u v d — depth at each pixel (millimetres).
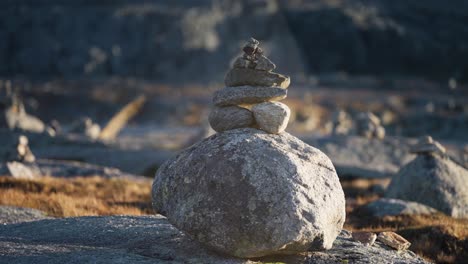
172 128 107000
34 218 21484
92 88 168500
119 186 32812
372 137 60750
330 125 96562
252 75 15141
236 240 13711
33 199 25297
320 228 13641
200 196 14055
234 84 15383
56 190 29734
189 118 120812
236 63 15328
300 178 13938
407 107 141000
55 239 16109
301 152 14734
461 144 83125
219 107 15508
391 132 107375
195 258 14148
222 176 13961
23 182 29844
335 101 143625
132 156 54906
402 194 28484
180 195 14406
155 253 14602
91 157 53875
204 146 14844
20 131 59656
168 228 17344
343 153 54500
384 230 22094
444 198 27531
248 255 13828
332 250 15414
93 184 32719
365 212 26359
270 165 13961
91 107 143500
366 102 144250
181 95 147625
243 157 14094
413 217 24922
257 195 13648
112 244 15570
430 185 27891
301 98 147125
